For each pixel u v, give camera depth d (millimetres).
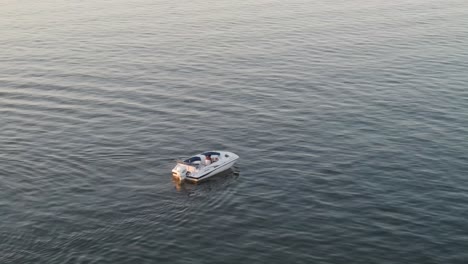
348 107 80438
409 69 95125
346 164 64812
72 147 68750
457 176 61969
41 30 118062
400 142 69875
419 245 50250
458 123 74812
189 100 83125
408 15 129250
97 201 56844
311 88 87500
